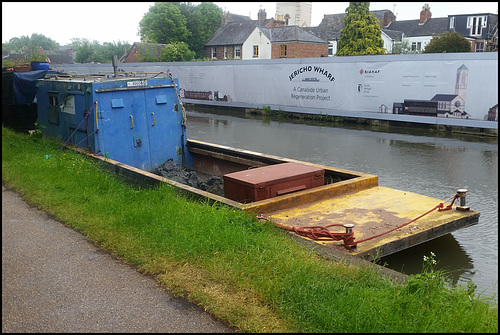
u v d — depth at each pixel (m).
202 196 6.81
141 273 4.87
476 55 18.00
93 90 9.64
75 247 5.60
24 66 16.12
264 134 18.61
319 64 23.42
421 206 6.91
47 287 4.59
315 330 3.73
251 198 6.82
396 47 56.47
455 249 6.55
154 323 3.93
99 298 4.36
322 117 23.66
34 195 7.72
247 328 3.80
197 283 4.57
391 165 12.49
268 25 65.06
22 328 3.87
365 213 6.61
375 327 3.68
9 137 12.66
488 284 5.46
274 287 4.34
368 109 21.77
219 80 28.98
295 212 6.66
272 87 25.95
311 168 7.71
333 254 5.06
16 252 5.46
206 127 20.88
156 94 10.50
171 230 5.75
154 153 10.53
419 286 4.16
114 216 6.58
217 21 64.81
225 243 5.30
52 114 11.49
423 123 20.38
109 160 9.16
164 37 59.44
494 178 10.94
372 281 4.36
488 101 17.97
